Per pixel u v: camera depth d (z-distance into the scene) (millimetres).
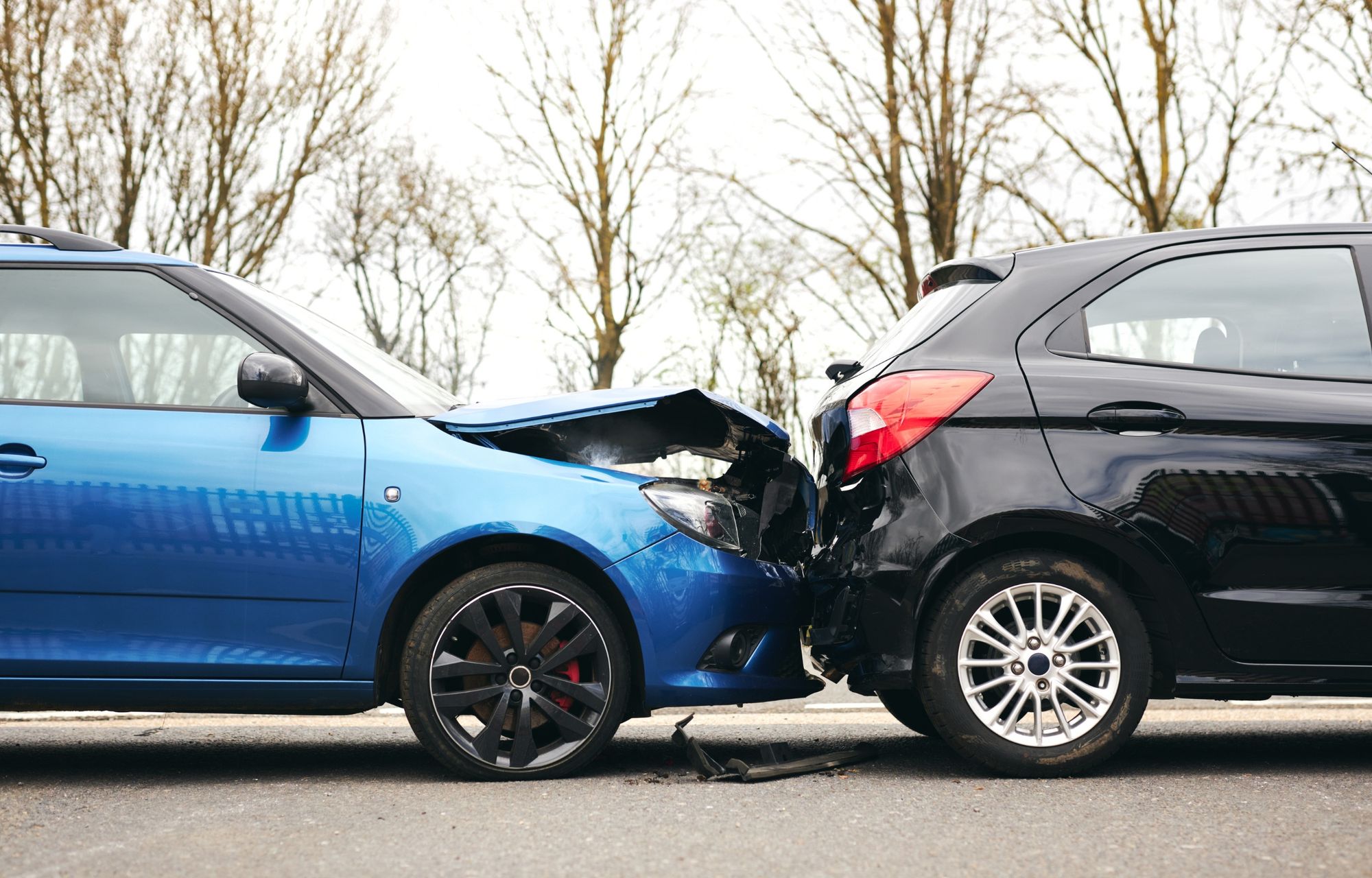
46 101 18062
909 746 4855
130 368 4133
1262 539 3994
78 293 4199
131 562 3953
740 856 3109
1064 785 3943
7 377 4086
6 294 4176
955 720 3992
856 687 4098
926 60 15562
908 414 4047
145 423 4051
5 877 2967
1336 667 4020
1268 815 3514
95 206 18469
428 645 4012
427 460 4074
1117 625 4004
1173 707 5992
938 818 3502
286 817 3578
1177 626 4020
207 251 19172
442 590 4059
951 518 3955
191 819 3564
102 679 3953
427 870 3002
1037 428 4020
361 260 21141
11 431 3988
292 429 4082
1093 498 3971
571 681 4090
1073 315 4176
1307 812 3547
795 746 4941
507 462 4117
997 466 3984
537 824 3445
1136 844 3195
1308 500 4000
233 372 4168
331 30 19578
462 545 4109
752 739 5184
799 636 4352
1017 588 4000
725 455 4777
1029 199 15688
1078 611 4035
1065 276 4227
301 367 4172
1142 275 4230
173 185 18922
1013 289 4223
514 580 4047
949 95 15484
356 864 3057
